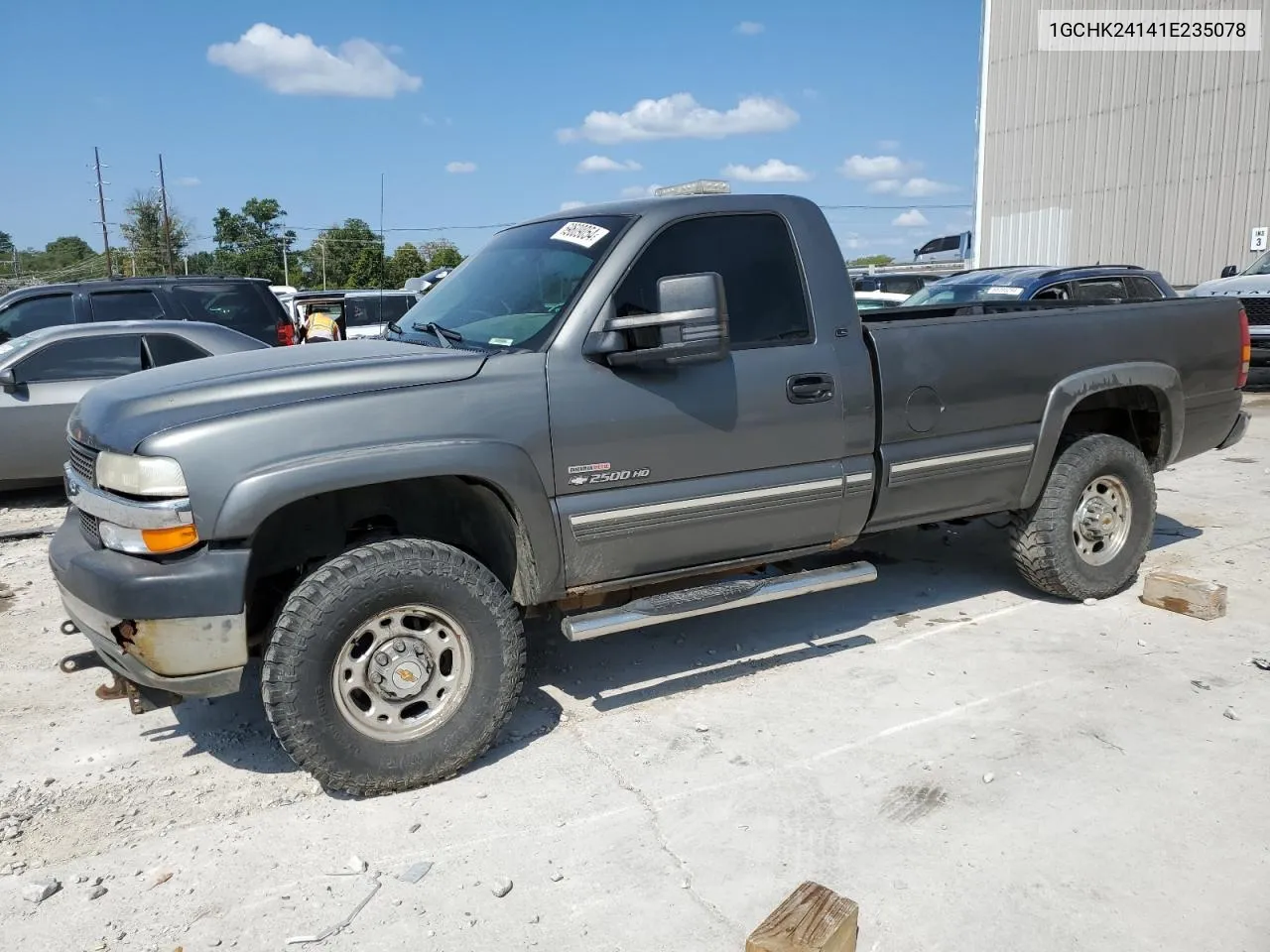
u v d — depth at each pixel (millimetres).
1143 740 3895
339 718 3453
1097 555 5375
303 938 2842
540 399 3668
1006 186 24125
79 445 3727
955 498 4754
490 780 3691
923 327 4508
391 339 4387
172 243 78750
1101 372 5066
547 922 2898
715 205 4129
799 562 6047
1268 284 13297
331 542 3773
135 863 3225
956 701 4270
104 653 3492
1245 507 7520
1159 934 2803
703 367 3967
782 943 2496
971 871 3098
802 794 3549
